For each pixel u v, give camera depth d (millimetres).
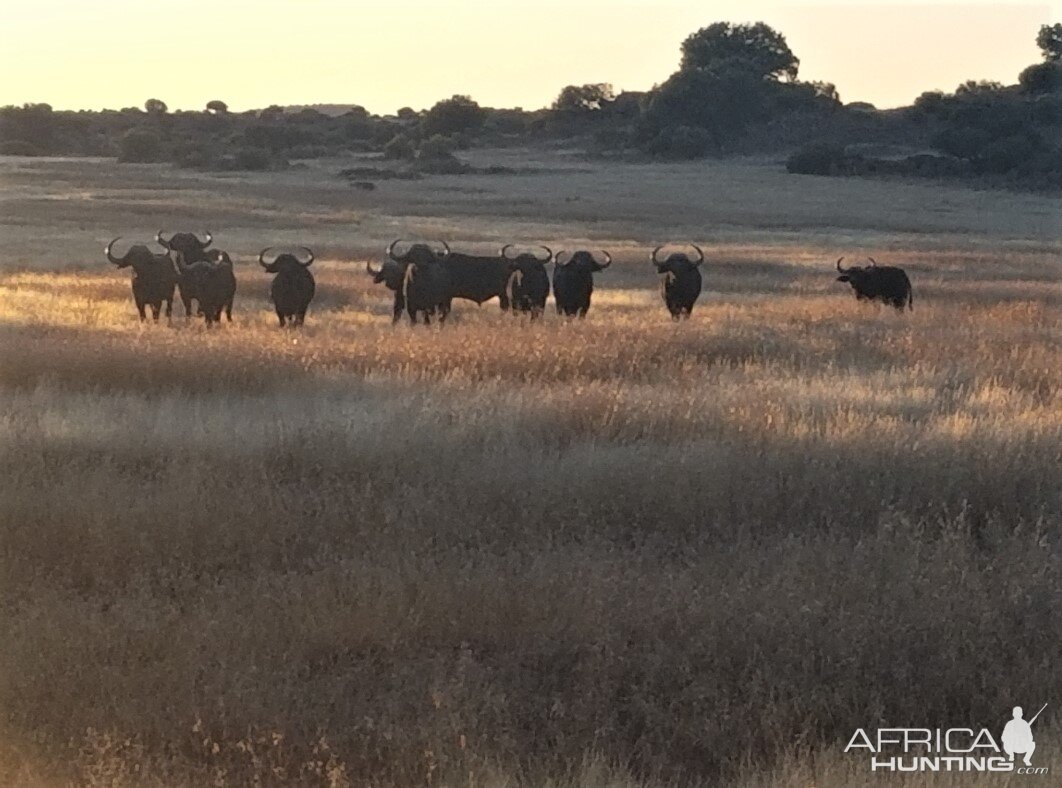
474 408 18672
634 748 9969
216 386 21109
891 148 176000
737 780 9586
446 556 13109
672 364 23922
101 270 50969
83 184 131125
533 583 12234
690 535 14297
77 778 9312
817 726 10305
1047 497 15438
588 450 16469
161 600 12188
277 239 72688
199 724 9688
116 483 15156
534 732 10117
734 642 11117
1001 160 155000
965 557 13000
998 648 11305
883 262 64438
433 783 9305
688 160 181625
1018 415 19125
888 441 16859
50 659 10773
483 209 108000
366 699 10453
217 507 14273
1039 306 40281
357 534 13938
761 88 196875
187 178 149000
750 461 16016
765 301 43406
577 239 78625
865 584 12211
